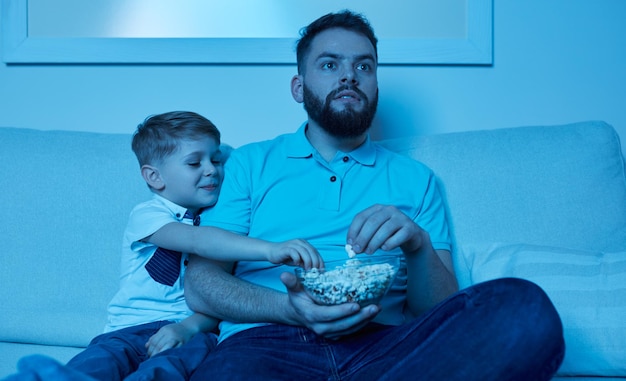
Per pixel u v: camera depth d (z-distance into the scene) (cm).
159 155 138
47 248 144
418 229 113
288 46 173
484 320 88
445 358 87
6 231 145
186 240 123
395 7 175
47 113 177
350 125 133
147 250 135
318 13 175
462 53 175
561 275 125
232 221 131
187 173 137
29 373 68
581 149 148
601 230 140
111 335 126
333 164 137
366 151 140
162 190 142
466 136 153
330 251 127
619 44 177
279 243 111
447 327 92
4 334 140
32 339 140
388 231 107
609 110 177
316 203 132
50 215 146
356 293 97
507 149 149
